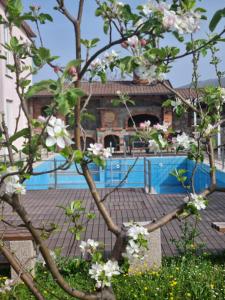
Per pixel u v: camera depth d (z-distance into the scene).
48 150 1.64
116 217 8.32
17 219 7.54
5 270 4.91
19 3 1.84
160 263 4.88
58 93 1.51
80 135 2.10
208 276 4.48
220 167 11.35
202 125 2.66
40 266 4.63
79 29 2.07
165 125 2.44
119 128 23.23
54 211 9.08
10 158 2.04
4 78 15.91
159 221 2.36
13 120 16.84
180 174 3.01
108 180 15.72
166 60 1.99
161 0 1.88
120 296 4.12
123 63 1.89
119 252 2.30
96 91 23.30
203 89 3.08
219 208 8.73
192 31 1.84
